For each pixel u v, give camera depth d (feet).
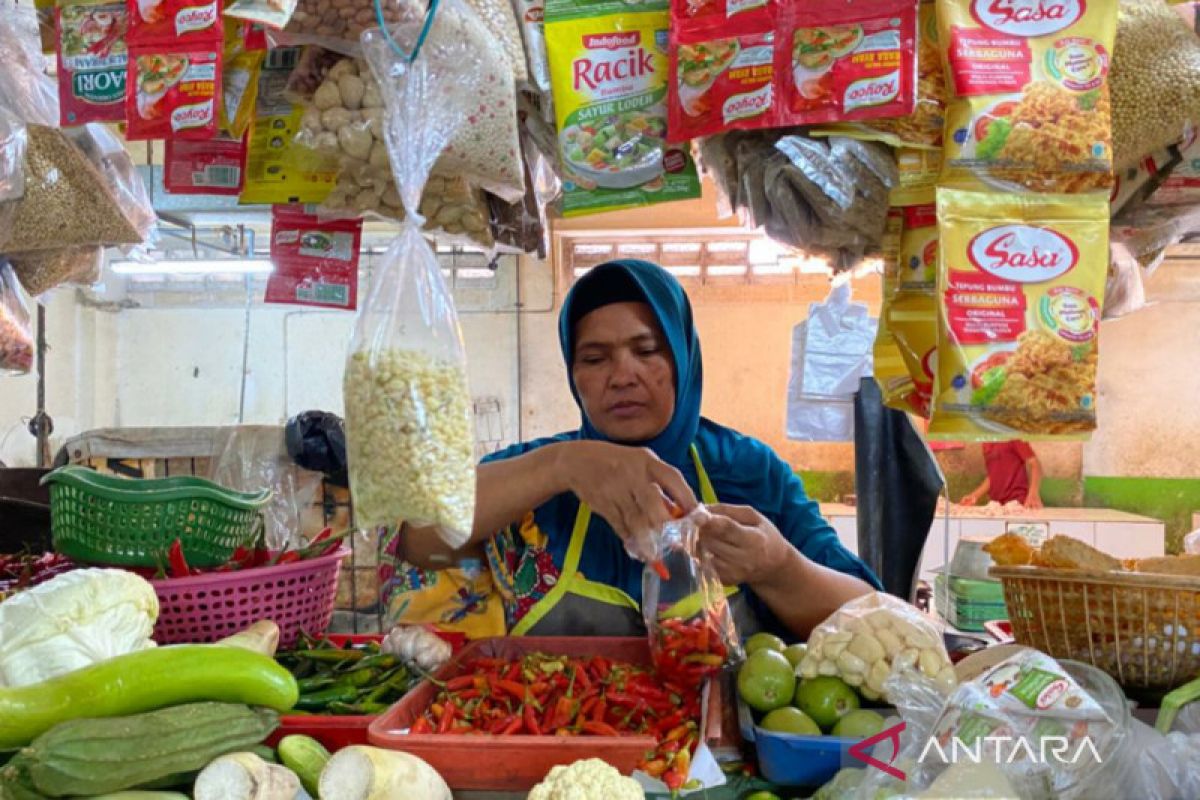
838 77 4.37
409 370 3.64
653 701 4.88
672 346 6.52
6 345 6.26
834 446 24.85
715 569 5.49
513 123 4.59
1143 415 24.36
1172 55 4.42
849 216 4.92
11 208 5.57
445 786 3.88
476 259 23.71
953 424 4.20
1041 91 4.21
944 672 4.42
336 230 6.44
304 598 5.74
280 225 6.44
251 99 5.14
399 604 6.60
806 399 10.33
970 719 3.85
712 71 4.54
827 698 4.48
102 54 4.80
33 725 3.46
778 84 4.44
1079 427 4.17
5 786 3.30
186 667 3.71
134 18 4.61
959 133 4.25
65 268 6.54
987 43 4.24
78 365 25.54
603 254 24.54
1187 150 4.58
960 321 4.18
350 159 4.82
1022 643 5.02
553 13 4.79
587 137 4.84
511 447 7.87
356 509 3.72
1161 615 4.47
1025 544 5.41
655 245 24.25
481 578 6.60
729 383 25.11
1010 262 4.20
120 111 4.79
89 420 25.96
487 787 4.03
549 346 25.05
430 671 5.16
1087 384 4.17
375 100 4.67
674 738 4.43
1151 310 24.21
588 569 6.52
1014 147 4.21
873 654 4.50
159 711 3.63
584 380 6.70
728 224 21.68
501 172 4.69
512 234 6.06
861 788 3.80
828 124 4.55
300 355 26.37
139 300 26.30
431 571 6.60
